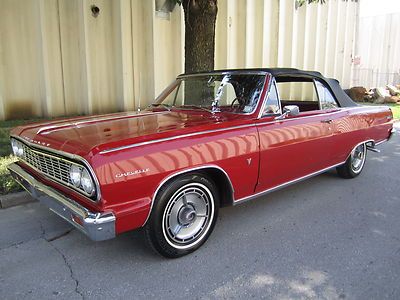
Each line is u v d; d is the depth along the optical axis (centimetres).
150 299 260
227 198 346
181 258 315
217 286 275
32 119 793
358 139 509
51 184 312
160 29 952
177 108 412
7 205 417
